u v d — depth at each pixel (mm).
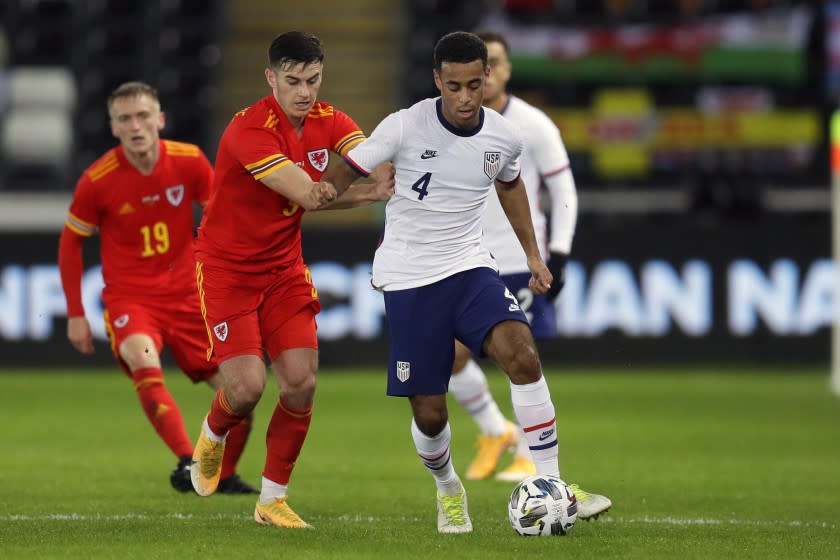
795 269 60344
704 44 75938
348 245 60281
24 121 76125
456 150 20953
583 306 60562
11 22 77188
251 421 26484
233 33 79250
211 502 25641
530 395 21078
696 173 75438
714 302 60438
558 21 76375
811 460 34750
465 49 20062
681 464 33688
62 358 60688
